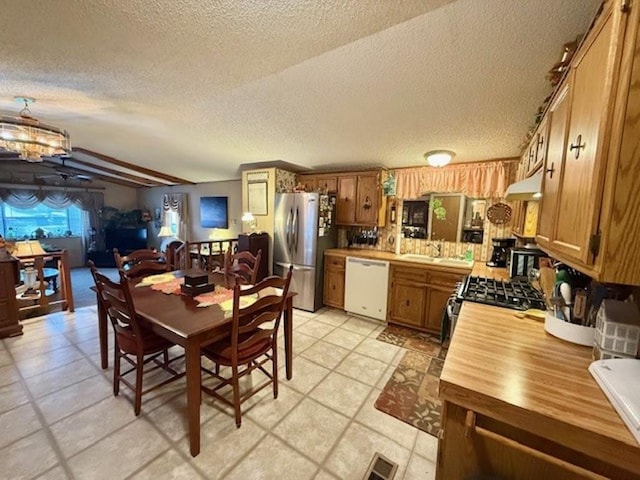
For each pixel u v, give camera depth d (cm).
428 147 305
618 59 71
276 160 415
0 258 296
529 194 175
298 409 198
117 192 796
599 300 121
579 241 91
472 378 97
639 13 67
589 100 90
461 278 305
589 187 85
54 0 122
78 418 183
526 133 248
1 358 254
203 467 151
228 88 223
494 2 129
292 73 203
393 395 216
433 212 375
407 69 185
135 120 310
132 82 213
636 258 73
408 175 381
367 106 238
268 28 145
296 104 249
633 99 69
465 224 358
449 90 203
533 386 93
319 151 356
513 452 91
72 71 193
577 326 123
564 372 101
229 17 136
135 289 230
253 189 450
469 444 97
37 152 312
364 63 184
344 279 388
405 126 265
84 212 736
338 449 166
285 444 168
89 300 421
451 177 349
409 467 155
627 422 75
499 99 205
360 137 301
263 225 443
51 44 157
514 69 172
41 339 290
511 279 245
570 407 83
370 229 422
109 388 214
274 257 427
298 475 149
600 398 87
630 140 71
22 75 199
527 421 83
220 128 321
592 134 86
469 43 157
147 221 802
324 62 187
